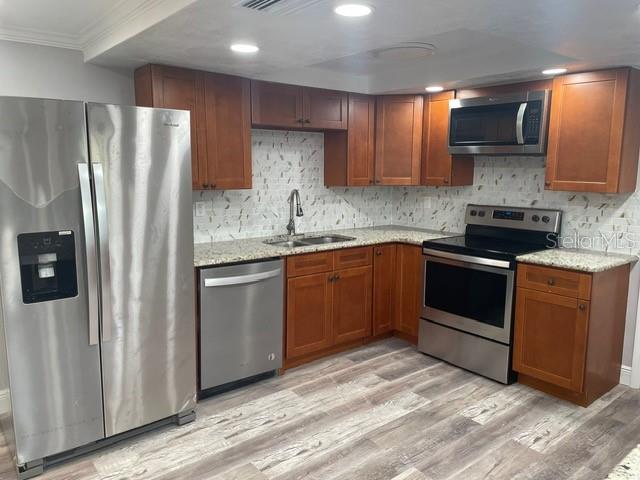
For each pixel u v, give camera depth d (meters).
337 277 3.71
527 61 3.15
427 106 4.16
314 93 3.82
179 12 2.09
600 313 2.99
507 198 3.97
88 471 2.38
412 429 2.77
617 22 2.15
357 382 3.37
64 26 2.79
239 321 3.17
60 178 2.23
